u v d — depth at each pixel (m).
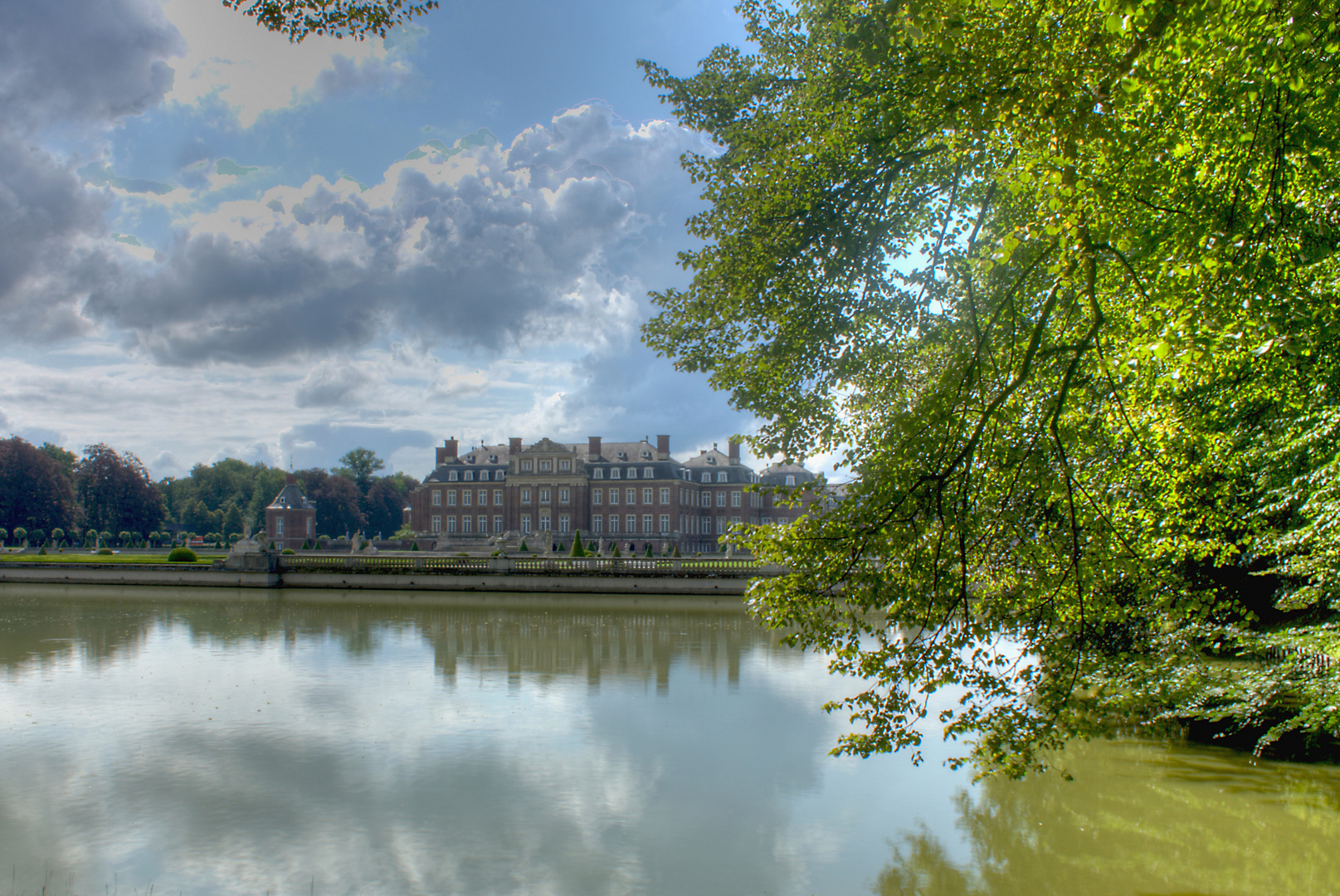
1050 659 8.16
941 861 9.99
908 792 12.34
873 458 8.14
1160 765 13.45
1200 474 9.85
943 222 10.12
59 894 9.11
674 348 12.36
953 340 8.90
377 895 9.15
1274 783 12.49
